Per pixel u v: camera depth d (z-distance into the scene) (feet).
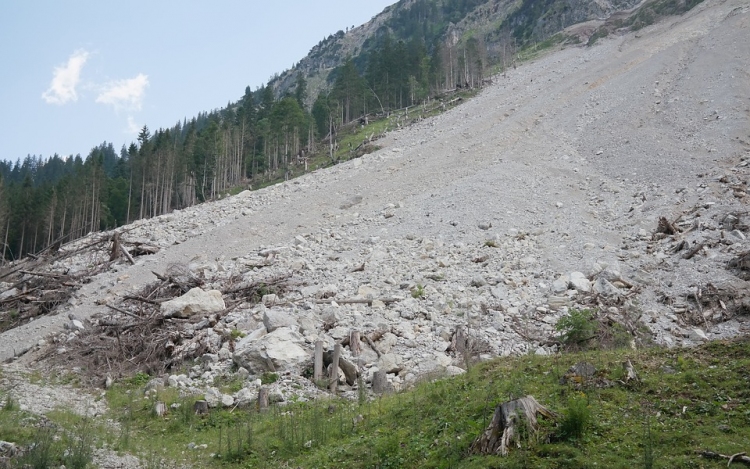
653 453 30.40
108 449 45.16
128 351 69.41
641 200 105.60
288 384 56.90
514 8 501.56
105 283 101.96
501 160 143.33
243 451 44.09
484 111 222.69
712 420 32.76
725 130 126.00
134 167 265.95
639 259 81.46
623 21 329.52
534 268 83.76
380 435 41.11
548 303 71.15
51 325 84.33
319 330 66.80
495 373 45.14
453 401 42.27
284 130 262.47
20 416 49.57
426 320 70.13
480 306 72.18
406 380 56.24
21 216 230.68
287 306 75.31
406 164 160.25
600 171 128.98
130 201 249.96
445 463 33.32
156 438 49.16
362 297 77.10
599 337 59.31
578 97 197.16
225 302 79.25
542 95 217.15
